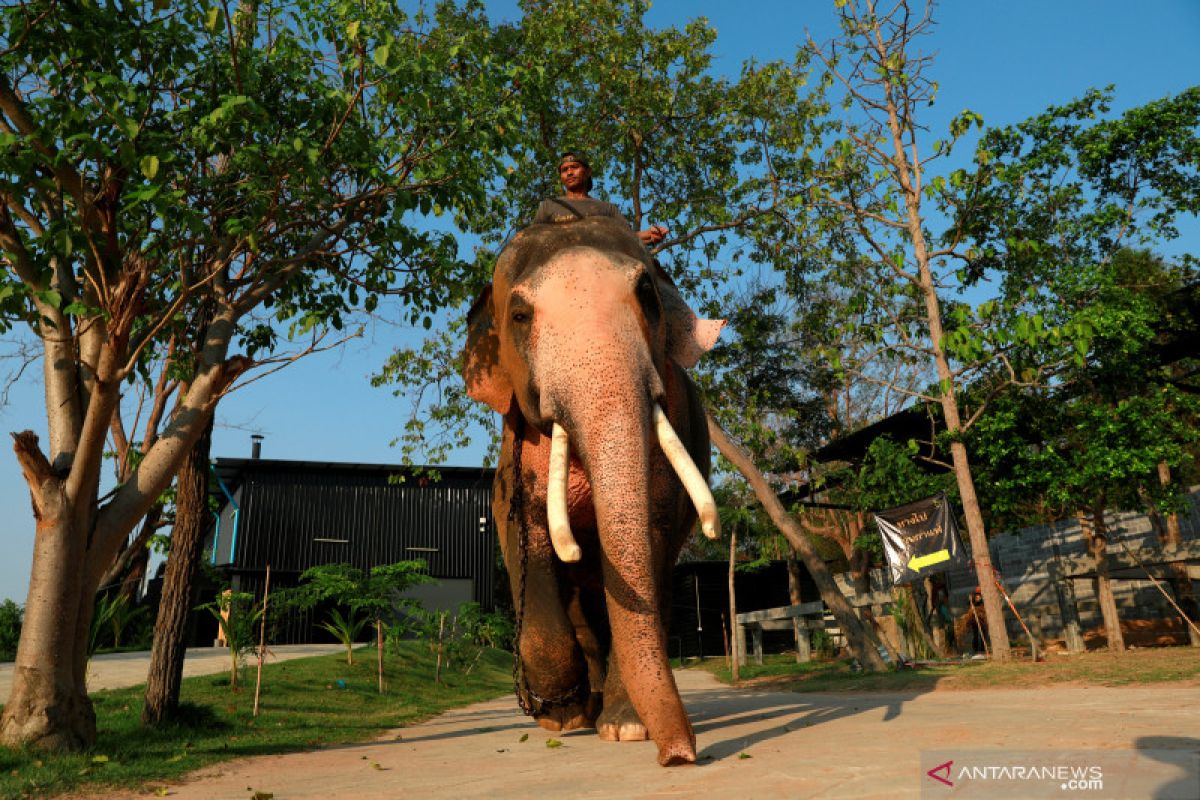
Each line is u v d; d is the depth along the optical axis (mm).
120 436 12414
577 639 5863
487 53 8320
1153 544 17203
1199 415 15461
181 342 8500
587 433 4238
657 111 15977
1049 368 14406
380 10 6863
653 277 5176
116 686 12312
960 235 15336
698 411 6672
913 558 14984
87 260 6656
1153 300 14953
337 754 6176
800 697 10312
